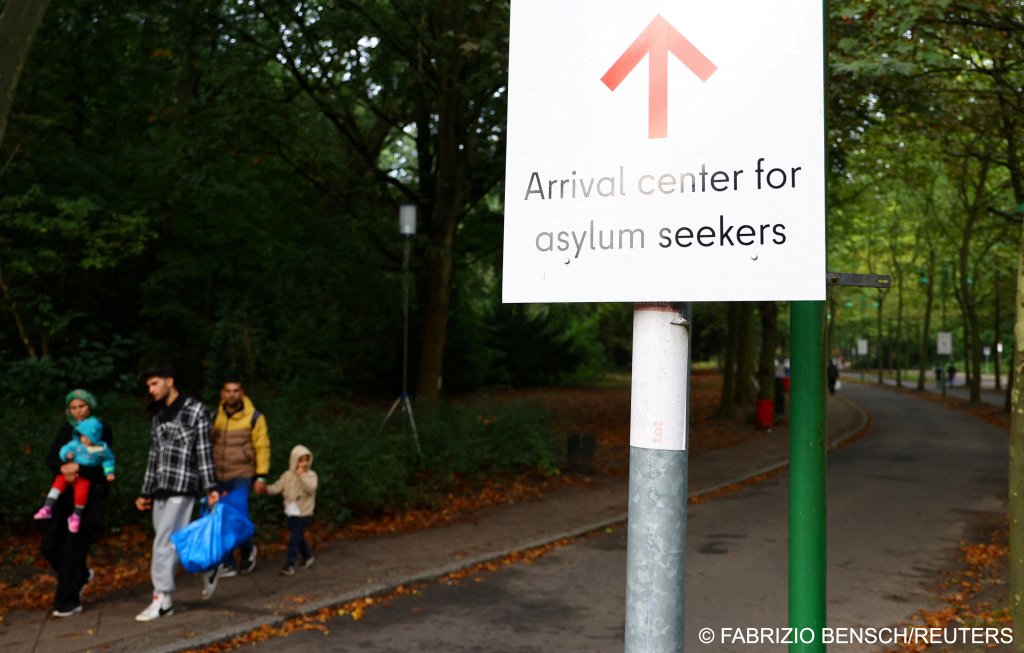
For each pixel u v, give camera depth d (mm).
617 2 2004
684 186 1916
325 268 20312
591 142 2016
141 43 17828
